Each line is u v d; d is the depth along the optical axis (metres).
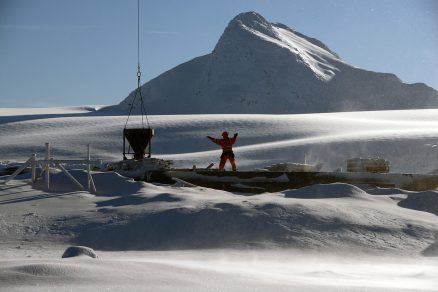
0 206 18.92
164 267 8.91
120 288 7.20
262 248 14.72
